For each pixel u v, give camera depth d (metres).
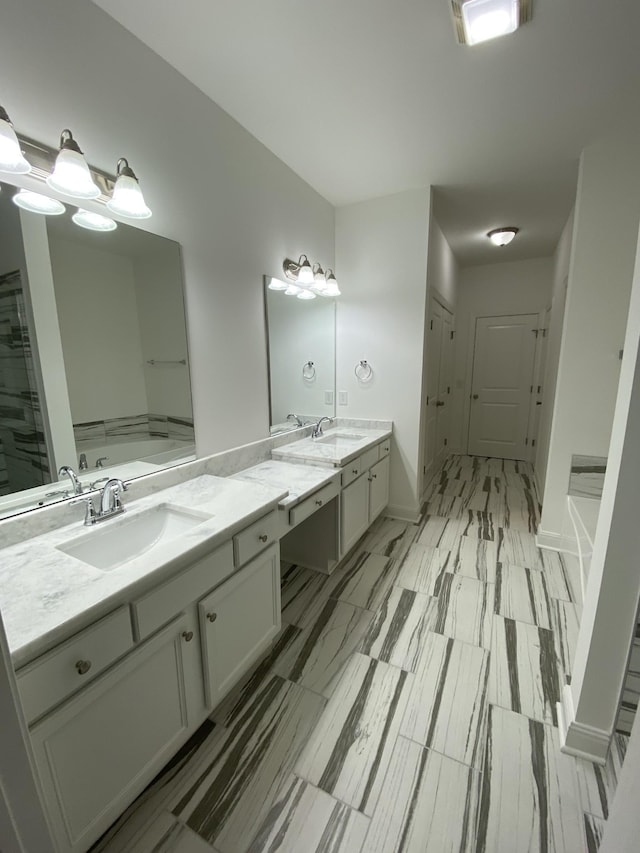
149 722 1.01
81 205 1.27
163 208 1.55
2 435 1.10
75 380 1.29
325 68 1.55
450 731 1.29
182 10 1.27
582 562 1.90
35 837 0.59
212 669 1.21
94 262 1.33
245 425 2.11
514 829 1.02
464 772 1.16
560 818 1.04
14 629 0.74
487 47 1.44
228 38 1.40
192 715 1.16
